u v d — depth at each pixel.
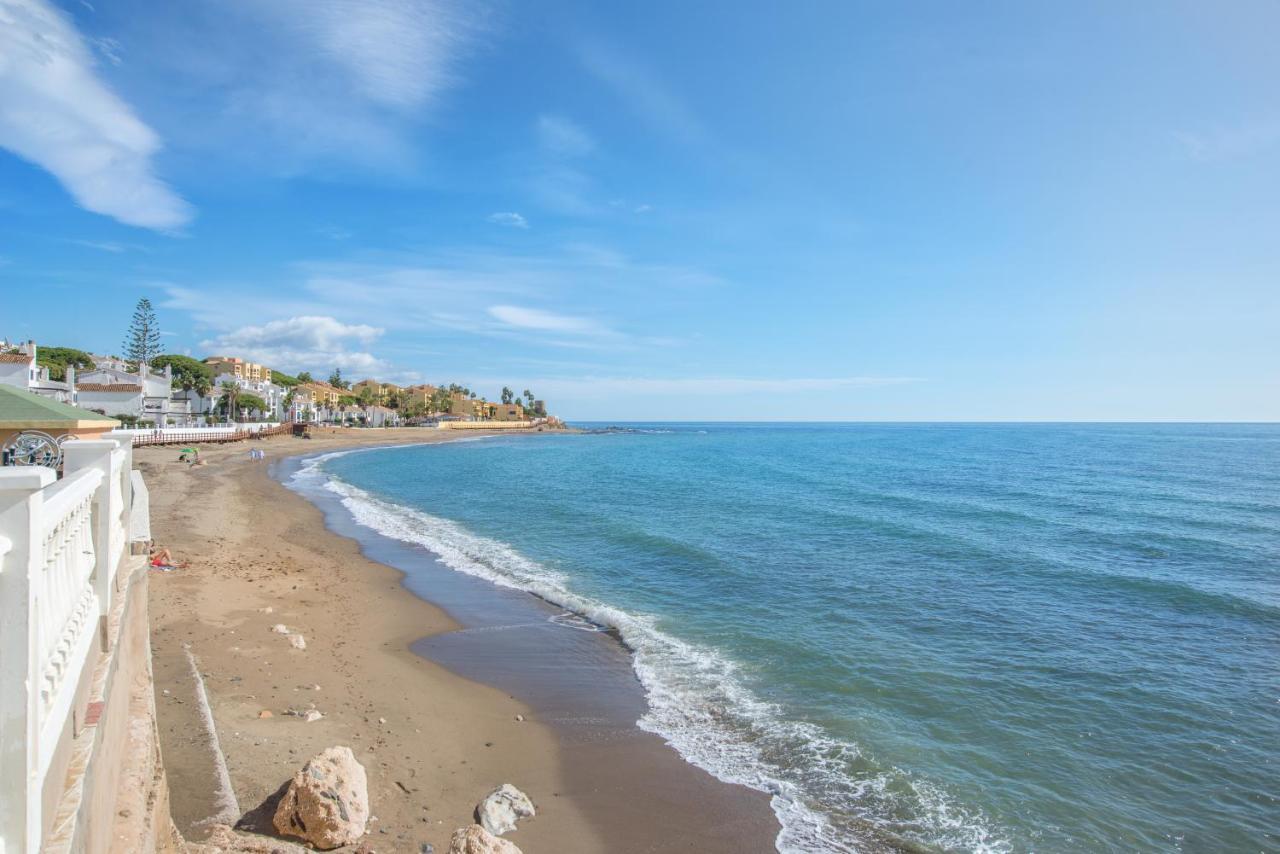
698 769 10.02
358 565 22.20
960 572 21.75
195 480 42.66
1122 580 20.70
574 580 20.73
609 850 8.17
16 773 2.60
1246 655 14.62
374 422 159.25
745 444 128.25
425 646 14.85
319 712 10.69
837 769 10.04
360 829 7.55
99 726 4.02
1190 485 49.72
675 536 27.69
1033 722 11.49
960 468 66.50
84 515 4.35
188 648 12.55
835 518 32.72
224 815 7.35
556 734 10.98
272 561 21.31
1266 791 9.59
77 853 3.19
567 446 119.69
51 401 11.63
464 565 22.78
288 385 147.12
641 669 13.68
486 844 6.57
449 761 9.84
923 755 10.41
